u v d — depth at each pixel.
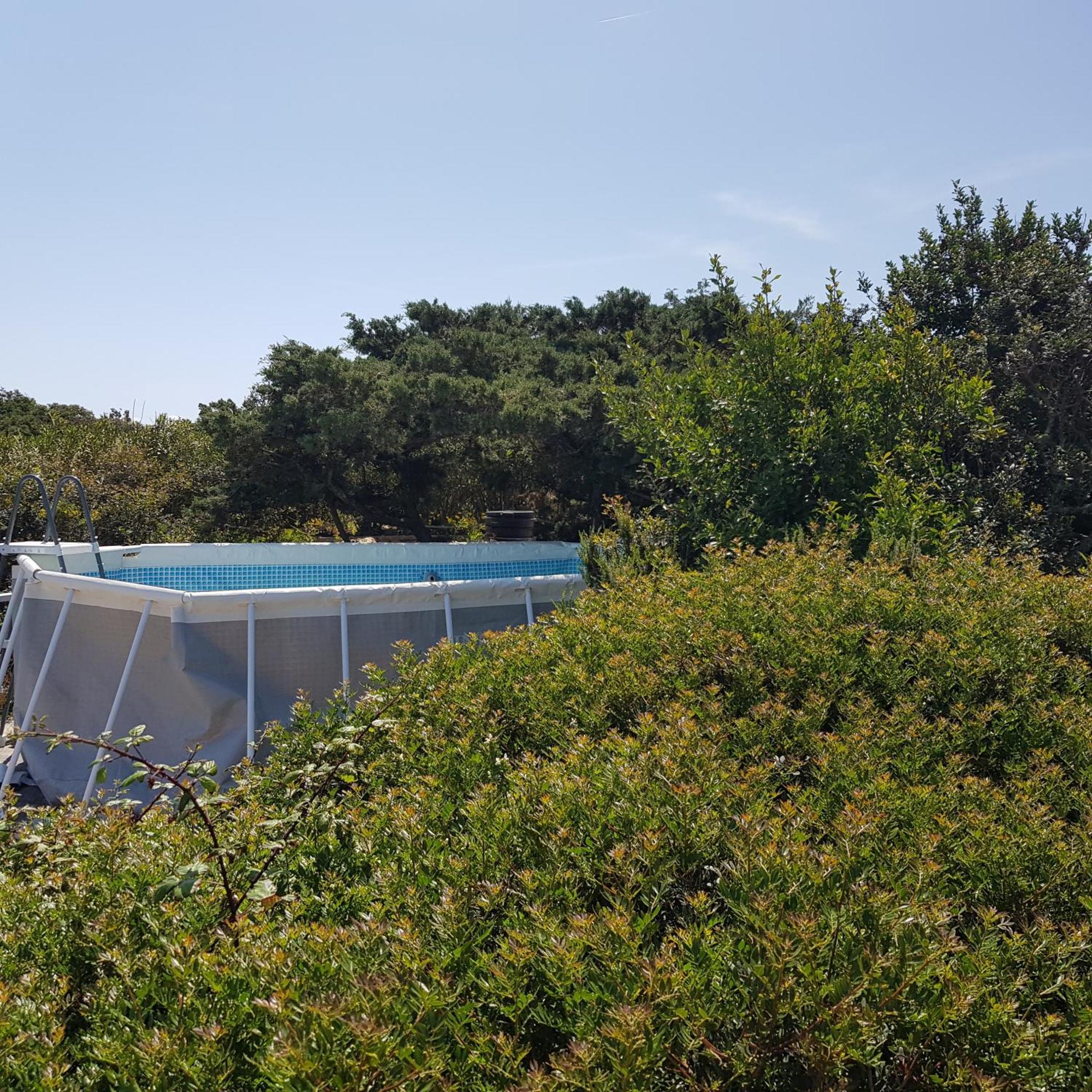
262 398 15.77
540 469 15.02
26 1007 2.23
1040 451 9.63
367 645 8.07
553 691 4.32
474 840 2.92
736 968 2.17
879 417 8.39
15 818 3.81
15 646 7.95
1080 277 10.53
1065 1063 2.03
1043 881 2.66
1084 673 4.28
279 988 2.08
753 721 3.89
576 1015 2.10
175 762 7.30
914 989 2.05
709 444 8.60
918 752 3.56
